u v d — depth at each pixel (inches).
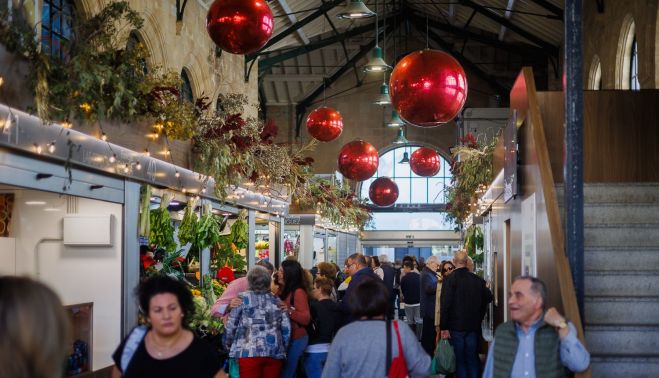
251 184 488.7
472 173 630.5
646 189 286.7
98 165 287.1
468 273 356.8
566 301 187.0
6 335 74.1
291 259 306.5
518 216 290.8
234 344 276.7
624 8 601.0
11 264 321.7
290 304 300.7
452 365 347.6
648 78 534.3
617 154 319.3
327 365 174.7
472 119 1019.9
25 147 240.7
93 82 262.7
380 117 1253.7
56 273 324.2
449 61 283.9
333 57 1169.4
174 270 384.2
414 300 573.0
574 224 209.5
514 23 927.7
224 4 284.8
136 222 330.0
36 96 239.9
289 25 847.1
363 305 175.9
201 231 388.2
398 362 170.7
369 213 1166.3
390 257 1517.0
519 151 290.0
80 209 322.7
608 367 213.0
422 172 727.7
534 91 264.4
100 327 320.8
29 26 248.2
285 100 1216.8
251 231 510.6
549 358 166.2
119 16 291.4
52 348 75.8
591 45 729.0
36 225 324.8
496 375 169.6
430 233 1386.6
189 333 158.4
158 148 344.8
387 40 1181.7
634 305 230.4
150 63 503.8
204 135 392.2
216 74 647.1
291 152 590.6
